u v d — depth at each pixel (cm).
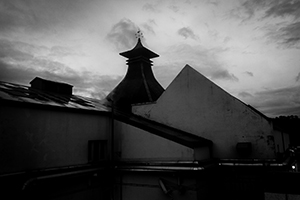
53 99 1101
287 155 1438
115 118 1271
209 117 1258
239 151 1123
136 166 1103
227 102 1219
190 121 1315
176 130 1296
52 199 889
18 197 762
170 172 1026
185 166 988
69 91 1545
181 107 1361
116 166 1153
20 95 945
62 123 980
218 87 1258
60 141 959
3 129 769
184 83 1373
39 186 838
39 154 871
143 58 2309
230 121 1195
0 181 723
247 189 1080
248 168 1091
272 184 526
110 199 1158
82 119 1082
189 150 1007
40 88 1386
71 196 970
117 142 1238
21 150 813
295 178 510
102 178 1133
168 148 1069
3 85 1096
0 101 761
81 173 991
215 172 1155
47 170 876
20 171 798
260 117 1122
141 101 1994
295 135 2417
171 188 1031
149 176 1095
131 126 1205
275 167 1034
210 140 1230
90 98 1631
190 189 988
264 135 1100
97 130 1162
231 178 1127
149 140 1134
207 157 1131
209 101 1272
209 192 1098
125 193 1148
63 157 962
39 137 880
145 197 1091
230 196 1114
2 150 757
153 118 1453
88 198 1048
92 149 1120
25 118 841
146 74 2277
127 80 2259
